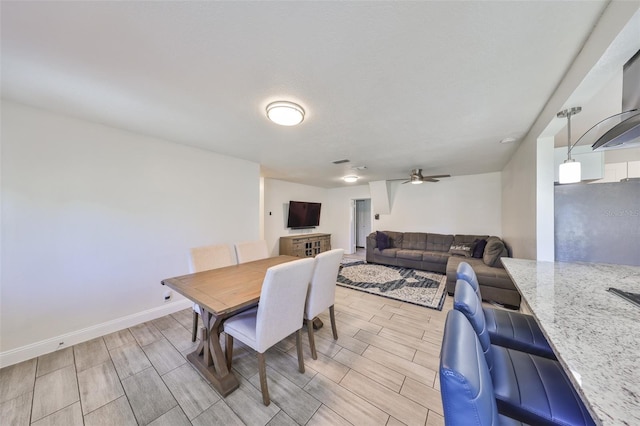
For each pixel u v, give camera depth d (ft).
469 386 1.70
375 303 10.38
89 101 5.91
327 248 21.98
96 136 7.39
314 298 6.40
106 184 7.63
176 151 9.33
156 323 8.38
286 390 5.26
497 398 3.06
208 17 3.31
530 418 2.88
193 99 5.72
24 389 5.21
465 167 13.91
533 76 4.72
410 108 6.15
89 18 3.31
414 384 5.42
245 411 4.69
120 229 7.94
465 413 1.70
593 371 2.10
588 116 6.55
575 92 4.35
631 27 2.91
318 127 7.49
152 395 5.08
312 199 22.52
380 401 4.94
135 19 3.34
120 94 5.53
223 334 7.84
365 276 14.58
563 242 6.82
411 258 16.30
